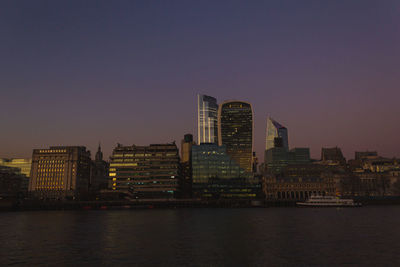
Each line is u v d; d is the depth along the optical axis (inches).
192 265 2116.1
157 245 2847.0
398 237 3235.7
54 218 6338.6
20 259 2309.3
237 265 2110.0
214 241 3056.1
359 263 2126.0
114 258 2325.3
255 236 3385.8
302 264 2114.9
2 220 5866.1
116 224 4845.0
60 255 2438.5
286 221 5142.7
